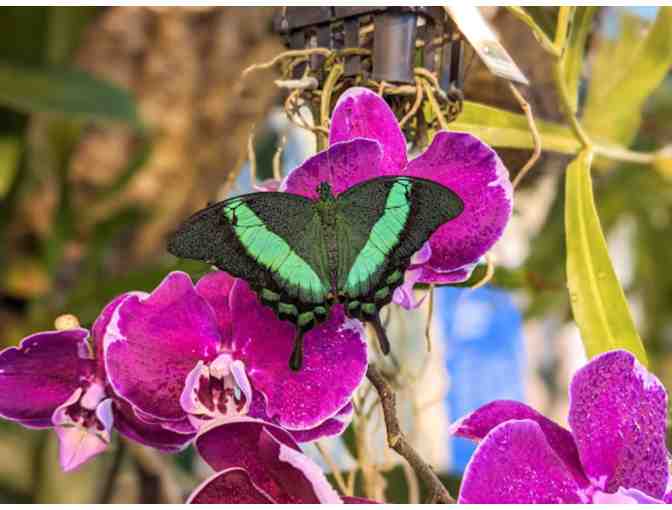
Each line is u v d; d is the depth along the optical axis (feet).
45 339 1.36
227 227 1.24
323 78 1.51
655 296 3.46
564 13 1.68
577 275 1.55
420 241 1.26
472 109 1.75
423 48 1.53
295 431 1.32
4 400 1.38
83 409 1.38
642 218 3.31
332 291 1.26
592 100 2.00
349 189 1.28
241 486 1.19
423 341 2.18
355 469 1.59
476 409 1.31
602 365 1.29
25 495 2.27
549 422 1.30
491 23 2.02
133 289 1.88
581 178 1.61
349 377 1.31
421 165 1.36
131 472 2.27
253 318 1.33
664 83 2.88
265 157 2.73
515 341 3.49
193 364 1.33
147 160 2.25
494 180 1.36
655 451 1.29
